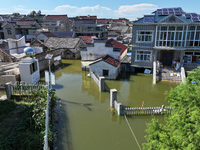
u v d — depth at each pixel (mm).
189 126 6340
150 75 24406
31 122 10750
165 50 25266
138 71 26391
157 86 20344
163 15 23594
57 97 17031
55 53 29828
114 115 13602
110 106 15211
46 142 7984
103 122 12867
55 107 14828
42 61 25125
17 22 50656
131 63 25625
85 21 57406
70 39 38344
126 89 19531
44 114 10961
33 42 33188
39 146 8914
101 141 10812
